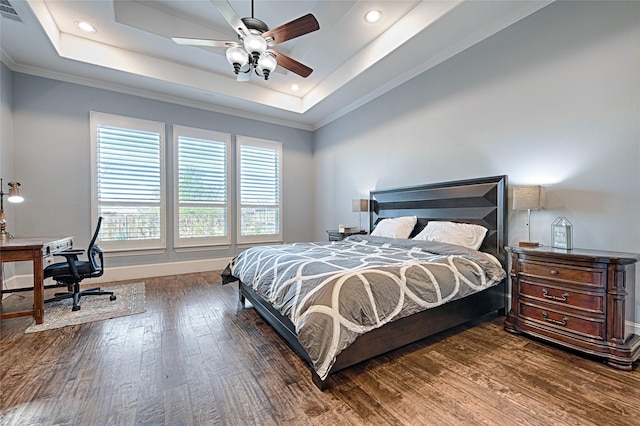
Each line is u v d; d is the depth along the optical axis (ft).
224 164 16.19
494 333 7.61
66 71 11.80
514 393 5.01
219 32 11.59
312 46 11.59
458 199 10.28
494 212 9.25
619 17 6.86
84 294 10.03
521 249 7.34
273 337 7.38
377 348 5.70
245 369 5.84
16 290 9.29
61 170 12.13
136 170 13.65
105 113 12.96
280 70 13.98
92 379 5.47
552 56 7.99
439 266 7.07
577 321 6.33
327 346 4.89
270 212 17.90
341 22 10.07
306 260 7.16
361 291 5.48
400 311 5.86
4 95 10.72
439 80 11.03
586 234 7.41
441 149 11.06
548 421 4.32
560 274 6.61
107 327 7.98
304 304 5.30
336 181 17.33
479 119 9.77
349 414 4.50
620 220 6.87
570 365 5.94
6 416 4.44
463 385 5.26
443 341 7.13
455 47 10.25
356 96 14.58
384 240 10.81
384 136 13.70
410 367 5.91
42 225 11.80
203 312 9.21
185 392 5.08
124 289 11.82
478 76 9.75
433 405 4.71
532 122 8.43
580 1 7.46
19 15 8.42
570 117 7.66
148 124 13.94
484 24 9.11
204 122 15.56
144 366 5.94
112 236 13.12
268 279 7.07
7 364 6.00
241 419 4.41
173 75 12.85
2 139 10.57
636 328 6.55
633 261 5.72
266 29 7.54
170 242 14.61
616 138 6.92
